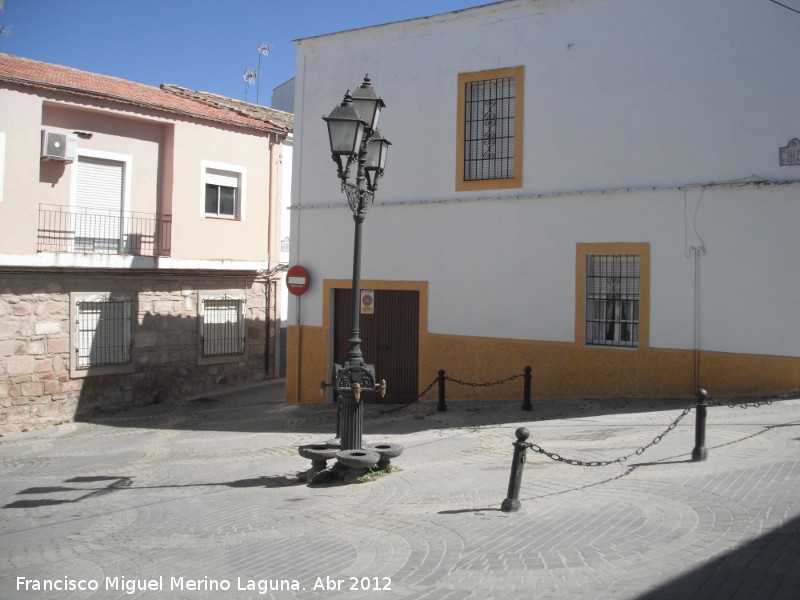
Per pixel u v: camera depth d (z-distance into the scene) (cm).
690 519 605
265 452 1171
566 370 1342
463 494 759
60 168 1675
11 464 1258
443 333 1484
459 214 1465
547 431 1073
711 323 1204
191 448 1270
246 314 2089
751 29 1172
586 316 1334
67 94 1641
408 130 1525
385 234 1555
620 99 1290
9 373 1573
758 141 1166
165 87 2256
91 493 963
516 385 1395
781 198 1147
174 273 1895
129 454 1262
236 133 2009
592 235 1316
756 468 742
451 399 1474
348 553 604
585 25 1326
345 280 1614
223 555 637
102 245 1755
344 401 896
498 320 1420
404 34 1529
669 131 1244
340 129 862
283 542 657
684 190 1225
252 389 2023
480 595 486
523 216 1391
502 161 1425
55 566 646
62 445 1427
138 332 1822
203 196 1930
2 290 1566
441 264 1486
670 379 1236
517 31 1398
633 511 640
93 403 1736
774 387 1148
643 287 1263
